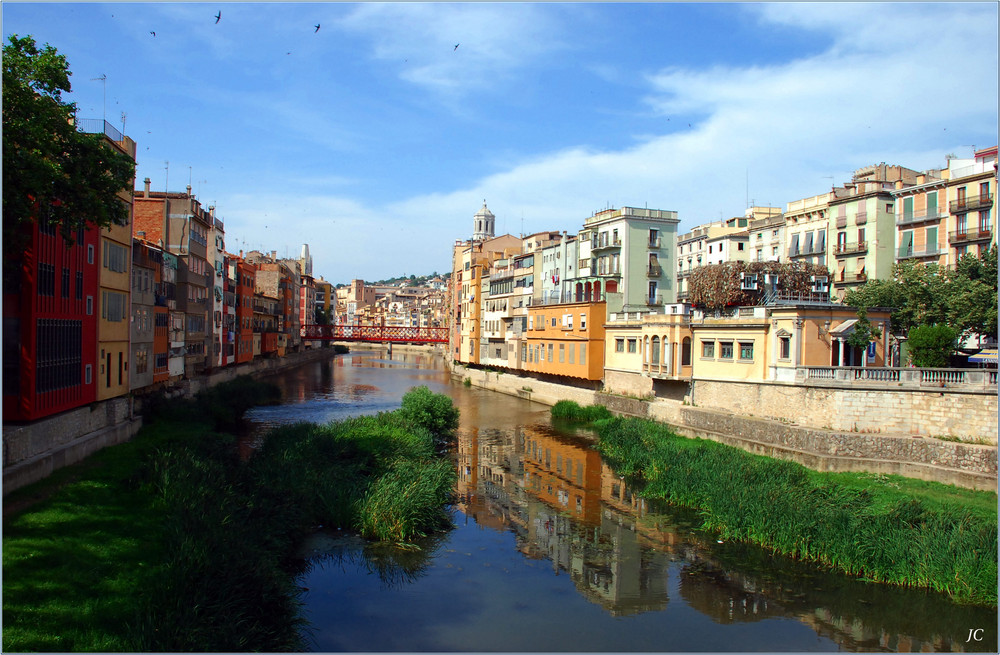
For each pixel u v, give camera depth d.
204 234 57.53
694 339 42.53
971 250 47.59
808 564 21.86
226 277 65.38
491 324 79.75
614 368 52.44
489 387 75.12
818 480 27.53
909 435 29.72
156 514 21.14
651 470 32.31
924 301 41.28
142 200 50.81
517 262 76.31
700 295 45.50
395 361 128.00
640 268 57.47
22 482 21.88
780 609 18.83
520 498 30.03
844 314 35.00
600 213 61.41
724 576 21.11
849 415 31.33
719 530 25.17
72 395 27.45
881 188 54.66
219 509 21.30
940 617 18.20
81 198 20.27
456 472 34.28
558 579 20.98
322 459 28.92
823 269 46.50
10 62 18.42
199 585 15.89
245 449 36.47
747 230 74.44
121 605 15.26
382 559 22.22
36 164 18.03
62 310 26.38
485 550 23.48
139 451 29.17
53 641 13.34
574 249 64.25
